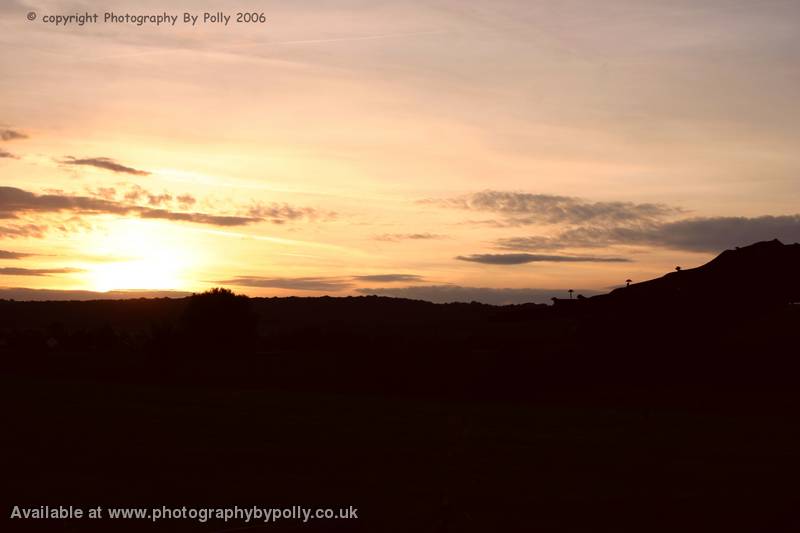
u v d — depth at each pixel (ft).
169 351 153.07
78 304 434.30
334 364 127.03
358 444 59.62
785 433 68.13
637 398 95.35
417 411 83.87
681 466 51.13
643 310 114.83
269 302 360.89
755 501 39.86
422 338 142.72
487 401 98.07
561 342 119.85
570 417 79.51
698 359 109.40
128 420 72.38
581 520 36.86
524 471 48.73
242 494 43.01
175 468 49.85
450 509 35.40
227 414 78.48
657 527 35.73
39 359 157.17
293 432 65.72
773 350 109.81
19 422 70.08
